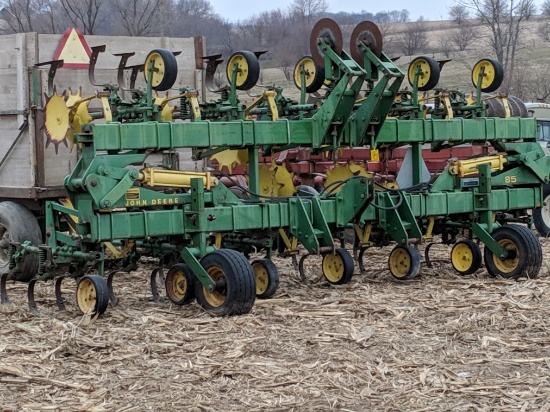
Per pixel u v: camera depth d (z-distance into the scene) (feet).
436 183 37.55
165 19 76.64
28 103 37.88
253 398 22.35
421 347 26.91
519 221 39.70
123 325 29.76
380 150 41.83
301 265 36.86
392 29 124.57
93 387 23.29
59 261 31.60
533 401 22.03
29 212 38.88
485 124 38.73
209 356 26.00
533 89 100.73
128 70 40.70
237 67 34.47
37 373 24.47
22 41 37.76
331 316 30.94
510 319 30.22
